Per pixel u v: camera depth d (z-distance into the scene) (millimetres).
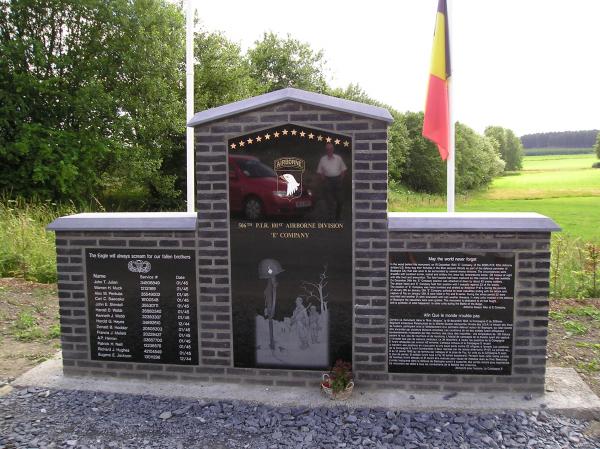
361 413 4367
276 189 4660
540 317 4555
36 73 18953
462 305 4609
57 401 4645
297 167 4617
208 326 4902
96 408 4508
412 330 4676
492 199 38875
